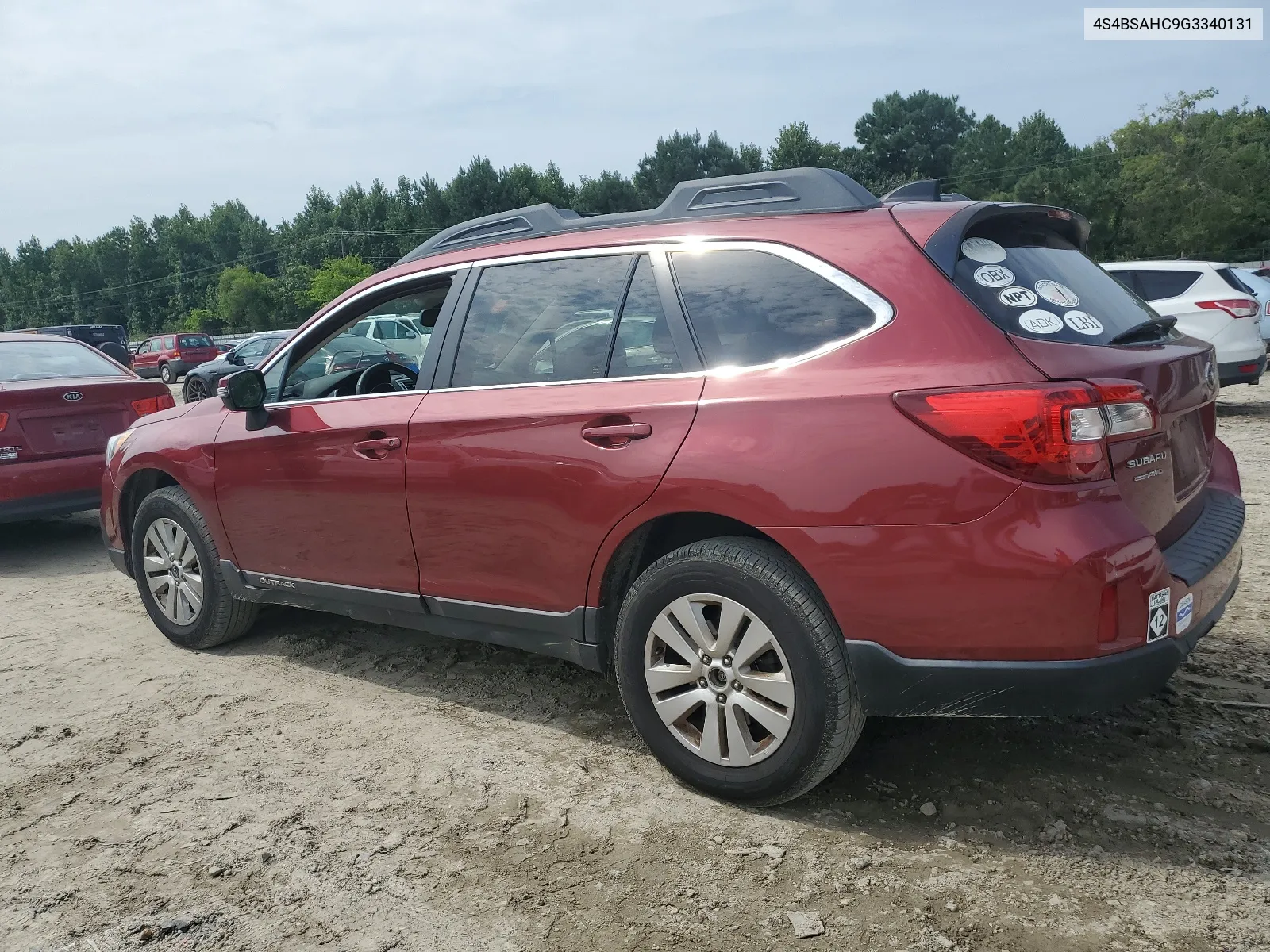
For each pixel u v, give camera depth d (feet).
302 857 8.91
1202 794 9.13
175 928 7.93
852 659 8.45
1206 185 213.66
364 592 12.33
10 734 12.07
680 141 305.12
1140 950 7.08
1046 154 256.32
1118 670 7.75
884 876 8.16
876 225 9.12
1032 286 8.78
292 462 12.76
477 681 13.07
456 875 8.51
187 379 65.26
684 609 9.34
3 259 442.09
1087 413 7.66
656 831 9.04
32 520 27.84
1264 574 15.70
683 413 9.25
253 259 381.81
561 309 10.69
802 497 8.46
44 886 8.64
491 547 10.78
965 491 7.86
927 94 309.01
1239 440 29.73
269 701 12.71
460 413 10.96
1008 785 9.47
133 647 15.37
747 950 7.34
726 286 9.60
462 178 297.94
